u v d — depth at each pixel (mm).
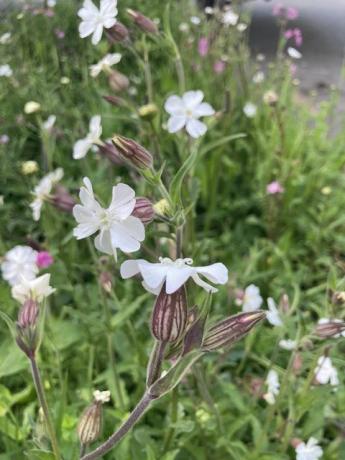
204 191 372
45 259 257
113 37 247
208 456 216
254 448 214
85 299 301
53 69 448
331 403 239
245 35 480
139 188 284
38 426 163
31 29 494
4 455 197
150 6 557
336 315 186
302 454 202
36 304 141
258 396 227
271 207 362
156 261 217
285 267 338
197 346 125
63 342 251
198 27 499
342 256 361
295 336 211
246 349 254
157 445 213
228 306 272
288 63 447
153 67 471
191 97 250
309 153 405
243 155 426
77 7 519
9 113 407
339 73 583
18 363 227
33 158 401
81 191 133
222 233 387
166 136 325
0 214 332
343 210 382
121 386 238
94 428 150
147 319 269
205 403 220
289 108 437
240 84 467
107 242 132
